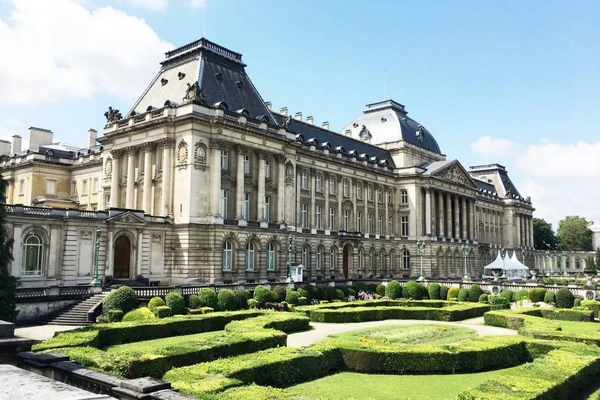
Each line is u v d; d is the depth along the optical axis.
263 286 56.12
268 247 69.81
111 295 43.81
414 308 53.38
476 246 122.69
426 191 106.31
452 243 112.81
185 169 61.69
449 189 113.50
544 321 40.53
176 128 63.38
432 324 47.97
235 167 67.19
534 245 186.25
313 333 41.16
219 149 63.75
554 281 102.88
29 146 98.88
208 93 65.62
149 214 62.81
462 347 28.52
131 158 68.00
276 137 71.38
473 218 124.06
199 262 60.84
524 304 59.03
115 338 34.12
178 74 69.81
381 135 113.06
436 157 120.00
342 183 94.44
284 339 31.80
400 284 74.44
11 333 15.73
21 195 90.12
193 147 61.50
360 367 27.28
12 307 38.25
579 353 26.44
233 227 64.06
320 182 89.56
